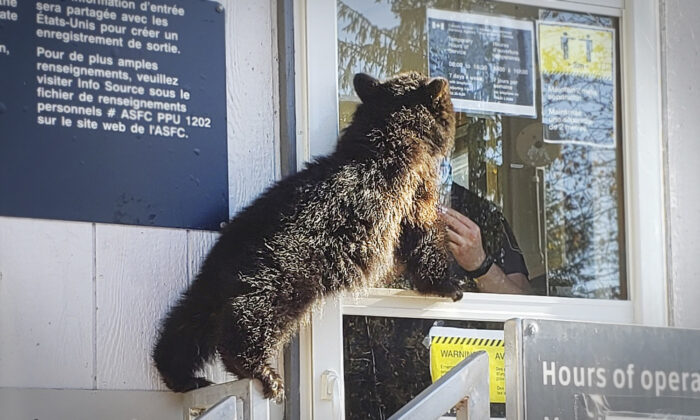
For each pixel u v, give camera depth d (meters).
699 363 3.07
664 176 4.09
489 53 4.02
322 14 3.72
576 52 4.12
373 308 3.63
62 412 3.22
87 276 3.32
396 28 3.90
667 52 4.15
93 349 3.29
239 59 3.61
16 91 3.33
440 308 3.74
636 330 3.02
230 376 3.43
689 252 4.07
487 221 3.93
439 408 2.79
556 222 4.03
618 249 4.08
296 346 3.46
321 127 3.68
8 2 3.35
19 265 3.25
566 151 4.08
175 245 3.43
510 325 2.89
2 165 3.28
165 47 3.51
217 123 3.55
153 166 3.45
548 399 2.88
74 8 3.42
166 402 3.34
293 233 3.32
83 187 3.36
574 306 3.95
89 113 3.40
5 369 3.19
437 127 3.75
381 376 3.62
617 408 2.95
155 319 3.37
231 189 3.54
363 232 3.42
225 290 3.24
